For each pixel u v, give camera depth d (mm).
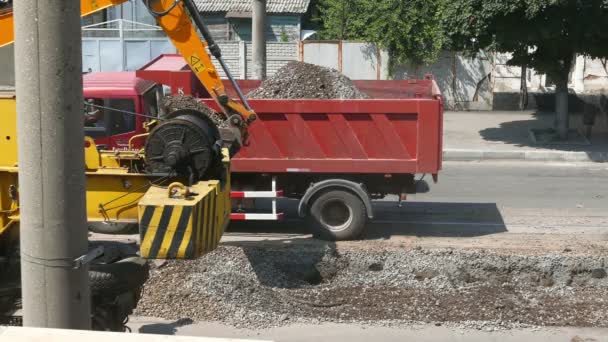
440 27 22688
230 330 9633
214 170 9828
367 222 13211
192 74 14102
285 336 9438
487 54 29625
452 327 9727
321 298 10812
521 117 27938
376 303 10586
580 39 21172
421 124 12867
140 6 32594
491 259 11773
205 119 10047
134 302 8875
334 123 13008
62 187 5398
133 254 8844
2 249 8516
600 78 30875
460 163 21375
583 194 17266
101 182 9531
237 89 11398
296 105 12961
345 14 32156
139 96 13359
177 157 9570
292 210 15547
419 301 10609
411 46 29344
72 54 5344
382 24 29188
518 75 29844
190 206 7840
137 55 29828
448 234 13625
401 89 15906
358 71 29984
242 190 13500
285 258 11898
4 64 9086
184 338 4375
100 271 8031
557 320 9984
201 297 10320
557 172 19906
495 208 15883
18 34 5281
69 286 5508
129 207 9547
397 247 12383
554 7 20484
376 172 13047
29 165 5379
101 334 4426
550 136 23266
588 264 11641
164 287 10516
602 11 20531
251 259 11680
